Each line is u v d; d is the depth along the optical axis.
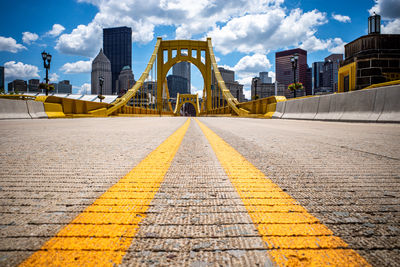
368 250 0.76
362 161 2.23
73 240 0.82
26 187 1.44
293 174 1.76
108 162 2.20
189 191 1.38
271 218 1.00
